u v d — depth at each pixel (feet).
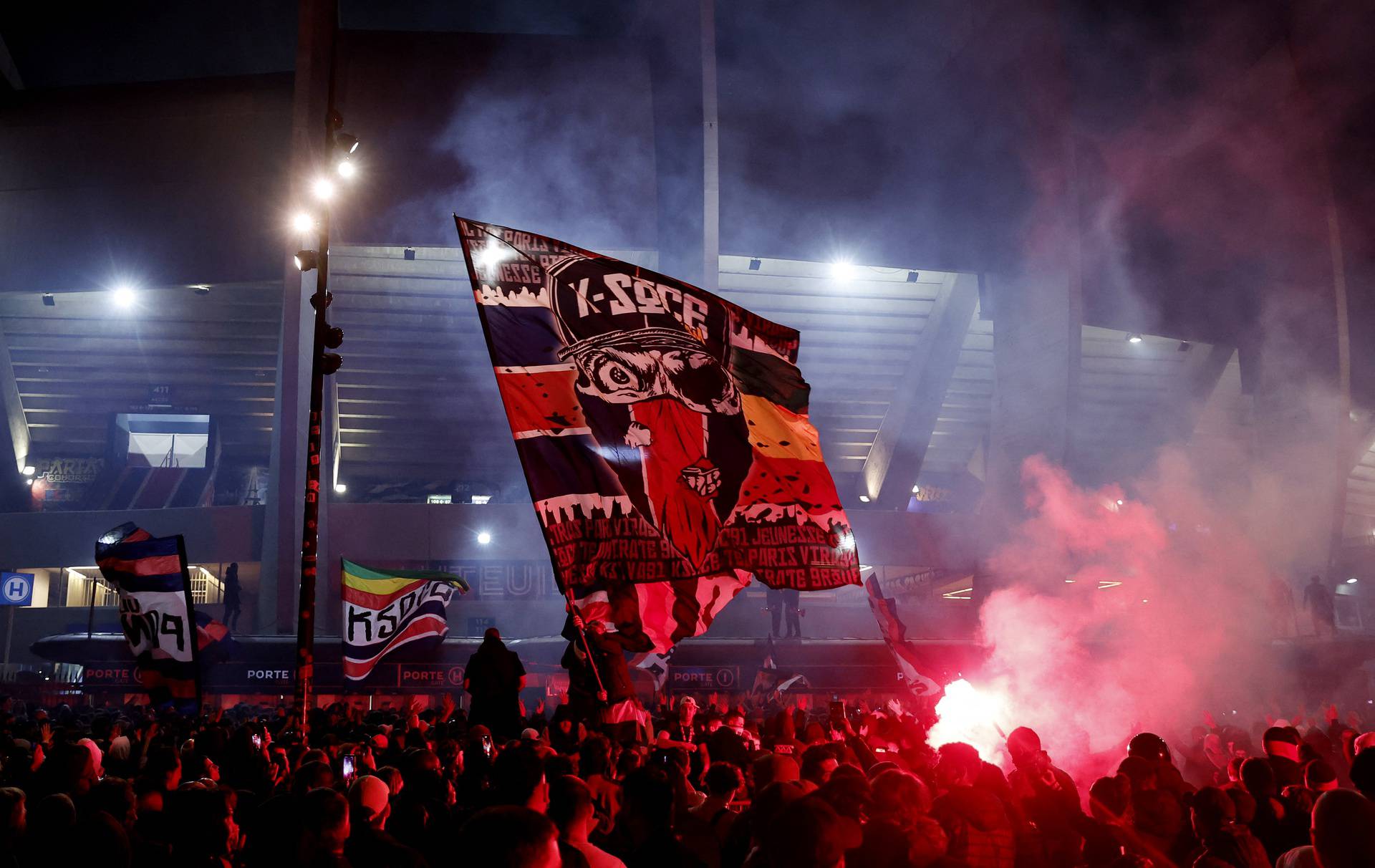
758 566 22.06
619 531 21.11
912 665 41.29
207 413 126.21
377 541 114.32
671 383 22.65
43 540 112.88
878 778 15.69
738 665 89.51
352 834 15.21
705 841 17.33
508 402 21.25
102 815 12.97
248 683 83.97
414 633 46.06
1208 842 16.03
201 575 124.26
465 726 38.06
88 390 123.44
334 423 122.72
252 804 19.70
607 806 19.74
